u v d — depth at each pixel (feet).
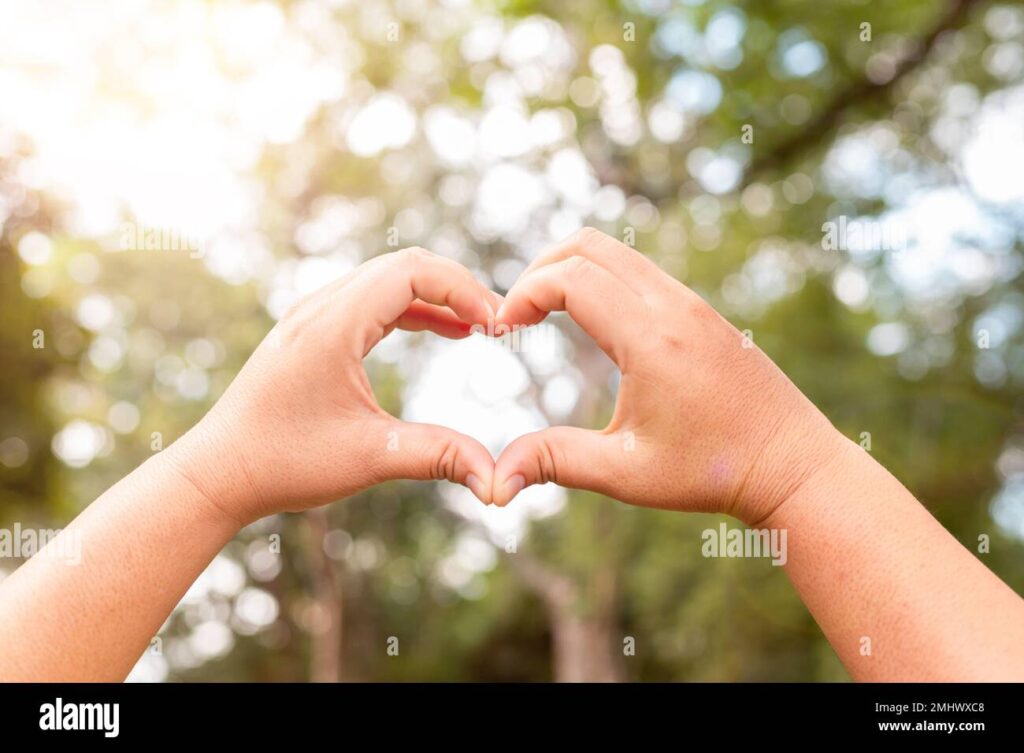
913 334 28.66
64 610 2.84
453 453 3.33
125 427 50.70
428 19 37.45
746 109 25.45
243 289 52.29
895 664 2.65
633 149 30.42
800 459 3.00
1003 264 26.91
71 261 44.11
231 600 62.54
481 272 54.80
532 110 33.06
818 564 2.86
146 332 51.01
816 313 28.96
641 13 25.14
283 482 3.24
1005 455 26.66
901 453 26.37
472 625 72.69
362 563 66.18
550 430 3.41
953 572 2.69
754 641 32.96
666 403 3.14
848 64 24.54
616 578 44.98
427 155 52.70
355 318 3.36
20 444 34.30
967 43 27.96
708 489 3.09
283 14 41.24
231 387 3.40
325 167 52.06
